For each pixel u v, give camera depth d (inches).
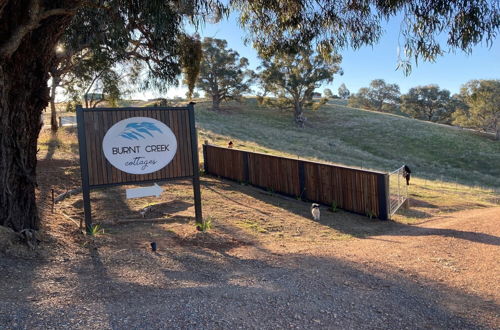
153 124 298.2
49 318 130.3
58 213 319.6
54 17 235.5
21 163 229.0
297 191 502.3
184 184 532.4
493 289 181.2
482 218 382.0
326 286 185.0
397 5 292.2
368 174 422.3
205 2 282.5
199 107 2485.2
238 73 2423.7
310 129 2050.9
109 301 151.2
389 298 170.9
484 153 1571.1
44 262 198.5
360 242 309.1
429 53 297.4
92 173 276.7
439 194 689.0
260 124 2085.4
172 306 147.9
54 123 937.5
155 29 286.5
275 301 161.0
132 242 264.2
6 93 218.5
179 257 233.6
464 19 266.4
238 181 592.4
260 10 369.7
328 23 357.7
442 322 146.9
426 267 220.4
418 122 2226.9
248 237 305.0
